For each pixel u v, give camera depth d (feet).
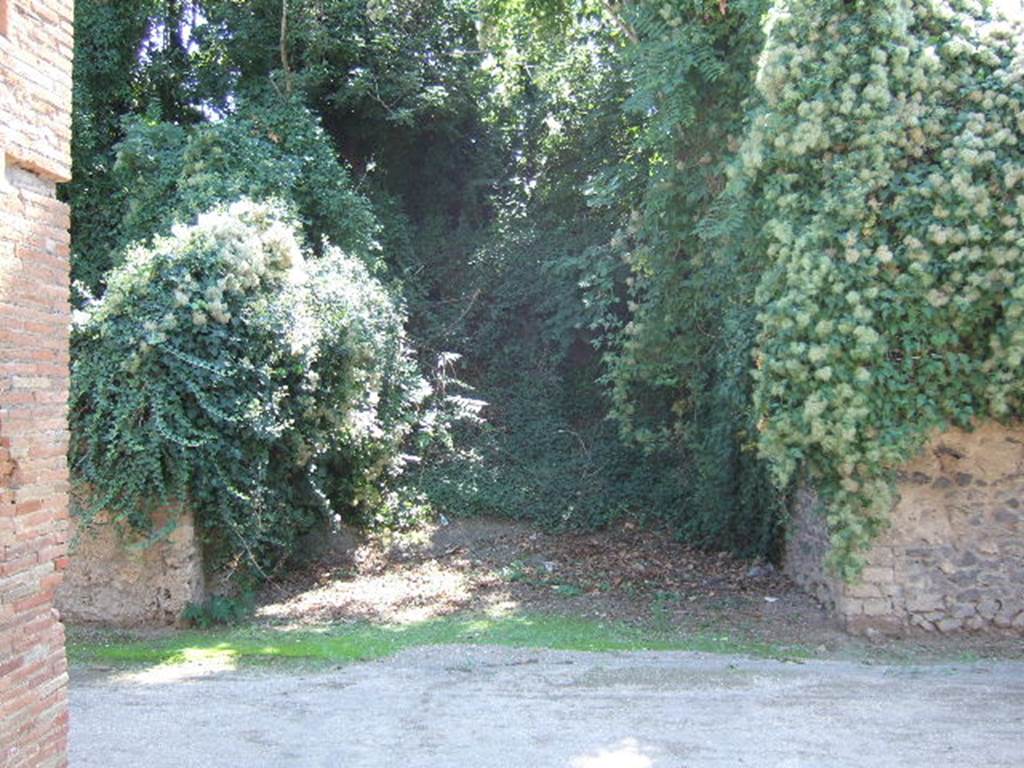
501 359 54.34
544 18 50.78
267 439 31.81
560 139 57.82
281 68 53.16
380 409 42.68
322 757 18.34
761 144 29.55
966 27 27.89
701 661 26.08
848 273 27.53
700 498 42.45
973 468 29.32
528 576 38.11
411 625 31.19
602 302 47.75
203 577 32.30
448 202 59.62
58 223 13.87
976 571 29.14
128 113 50.60
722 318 41.14
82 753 18.61
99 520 30.50
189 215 40.83
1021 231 26.43
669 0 38.81
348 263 41.81
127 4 49.73
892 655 26.89
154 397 29.94
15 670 12.73
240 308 32.12
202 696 22.79
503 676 24.63
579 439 50.98
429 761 18.04
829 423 27.66
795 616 31.76
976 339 27.86
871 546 29.07
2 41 12.42
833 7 28.43
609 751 18.52
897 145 27.78
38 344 13.34
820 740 19.10
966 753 18.26
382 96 54.65
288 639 29.01
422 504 45.34
